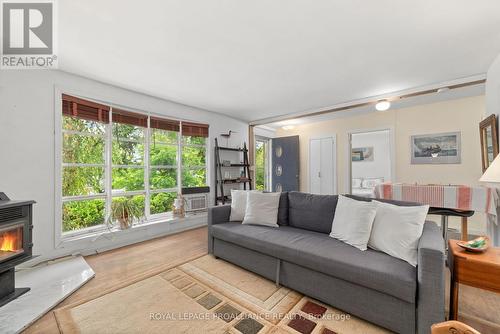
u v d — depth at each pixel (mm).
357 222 1978
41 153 2551
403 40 2098
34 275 2225
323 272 1758
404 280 1399
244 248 2393
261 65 2598
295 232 2395
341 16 1767
